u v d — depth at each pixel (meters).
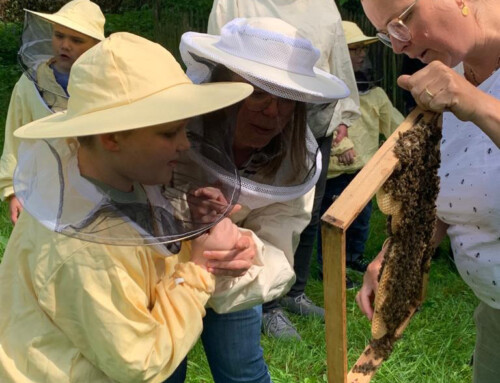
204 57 1.88
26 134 1.57
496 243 1.96
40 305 1.64
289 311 4.00
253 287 1.91
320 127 2.05
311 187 2.00
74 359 1.65
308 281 4.52
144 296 1.61
